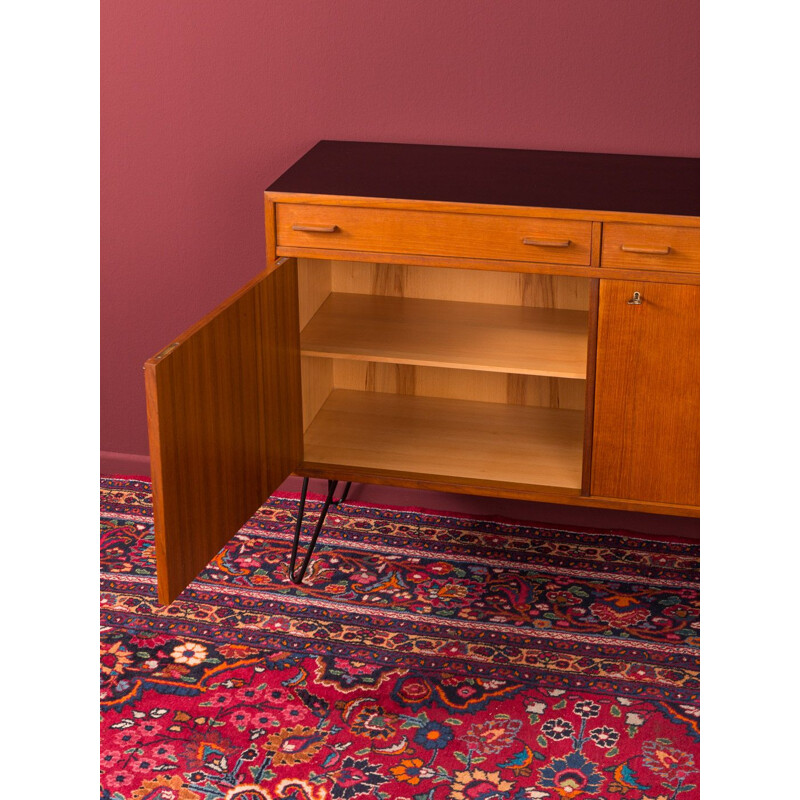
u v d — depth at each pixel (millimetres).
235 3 3125
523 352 2902
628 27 2949
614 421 2791
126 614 2955
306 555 3182
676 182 2803
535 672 2734
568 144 3102
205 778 2396
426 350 2914
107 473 3742
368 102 3162
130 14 3184
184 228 3402
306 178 2836
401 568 3164
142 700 2633
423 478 2959
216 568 3162
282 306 2807
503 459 3035
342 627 2904
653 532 3344
